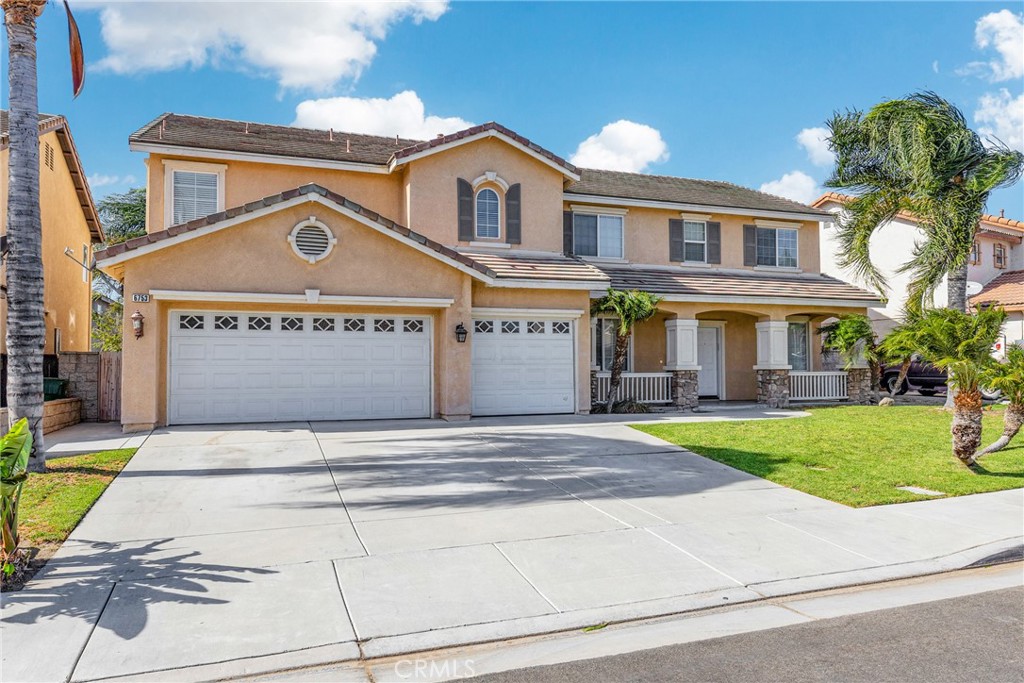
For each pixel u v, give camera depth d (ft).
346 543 22.25
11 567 17.87
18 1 30.53
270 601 17.67
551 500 28.04
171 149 51.34
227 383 45.78
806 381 69.41
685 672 14.53
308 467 32.68
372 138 65.31
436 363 50.83
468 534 23.45
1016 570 21.74
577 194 63.46
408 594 18.37
